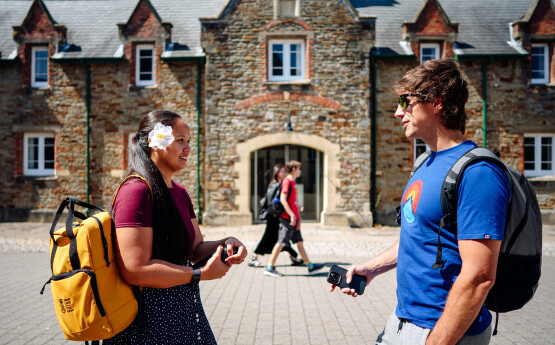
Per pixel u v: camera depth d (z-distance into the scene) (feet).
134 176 5.92
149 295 5.90
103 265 5.37
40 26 46.01
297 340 13.05
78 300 5.22
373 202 43.75
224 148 42.24
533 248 4.96
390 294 18.60
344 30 42.16
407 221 5.74
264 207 23.06
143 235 5.57
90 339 5.41
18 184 45.78
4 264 25.14
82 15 51.72
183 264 6.27
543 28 44.60
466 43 45.37
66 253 5.36
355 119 42.19
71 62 44.96
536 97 44.11
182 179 44.21
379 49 44.57
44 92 45.60
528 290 5.07
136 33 44.91
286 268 23.93
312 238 34.96
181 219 6.22
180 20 49.49
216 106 42.22
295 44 43.39
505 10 50.16
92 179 45.01
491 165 4.90
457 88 5.43
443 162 5.41
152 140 5.97
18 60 45.96
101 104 45.01
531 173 44.93
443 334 4.72
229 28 42.22
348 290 6.68
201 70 44.37
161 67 44.47
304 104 42.22
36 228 41.50
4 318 15.23
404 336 5.52
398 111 5.93
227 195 42.19
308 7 42.19
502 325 14.57
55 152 45.44
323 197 43.27
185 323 6.08
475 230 4.66
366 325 14.47
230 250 6.36
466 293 4.62
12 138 45.91
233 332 13.75
